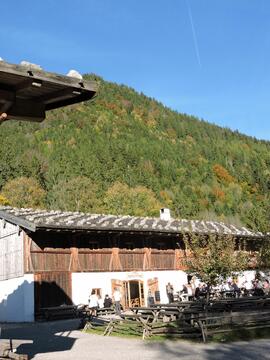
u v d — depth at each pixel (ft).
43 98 25.54
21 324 74.74
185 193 302.86
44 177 256.73
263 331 48.85
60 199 225.76
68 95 24.72
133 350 42.11
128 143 359.25
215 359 35.96
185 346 43.14
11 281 85.92
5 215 88.33
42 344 47.85
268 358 35.47
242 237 104.27
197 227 110.22
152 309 59.57
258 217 104.06
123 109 454.81
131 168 299.79
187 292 94.07
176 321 51.60
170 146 384.47
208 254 72.79
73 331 59.52
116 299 77.36
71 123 374.22
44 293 82.79
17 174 245.45
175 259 103.91
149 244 100.27
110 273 92.02
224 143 460.55
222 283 81.05
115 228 90.27
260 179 339.57
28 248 82.94
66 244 87.86
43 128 354.54
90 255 90.27
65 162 280.31
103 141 349.41
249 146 478.59
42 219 84.48
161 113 479.82
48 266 84.38
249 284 104.01
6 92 24.04
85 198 228.22
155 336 49.88
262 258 92.58
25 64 22.66
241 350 39.65
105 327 57.67
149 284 97.14
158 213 221.46
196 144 430.20
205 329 46.73
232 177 358.43
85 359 37.78
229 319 50.47
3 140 271.90
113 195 225.56
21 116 25.50
